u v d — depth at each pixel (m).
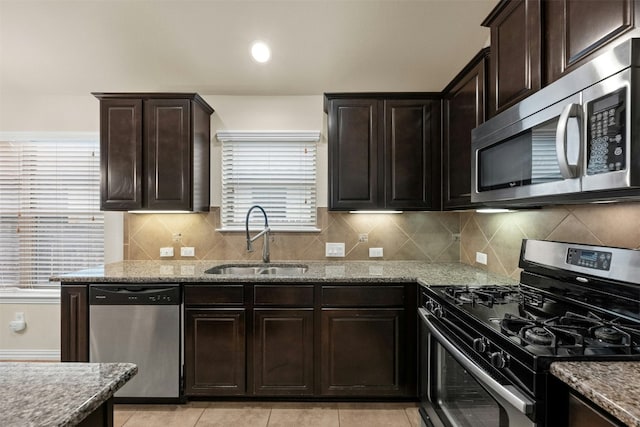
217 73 2.75
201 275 2.27
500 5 1.59
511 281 2.06
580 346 1.02
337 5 2.29
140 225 2.94
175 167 2.56
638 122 0.89
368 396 2.24
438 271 2.43
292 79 2.80
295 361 2.23
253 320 2.23
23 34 2.48
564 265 1.53
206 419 2.11
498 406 1.13
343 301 2.23
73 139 2.98
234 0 2.26
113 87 2.88
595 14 1.07
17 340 3.00
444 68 2.68
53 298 2.99
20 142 3.03
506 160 1.48
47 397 0.74
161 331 2.22
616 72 0.93
